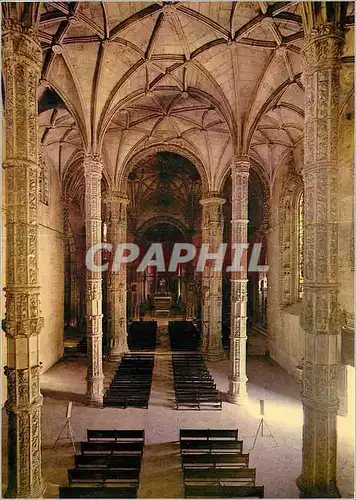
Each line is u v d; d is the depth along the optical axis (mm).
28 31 7980
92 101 14938
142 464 10883
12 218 7836
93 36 13305
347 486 9672
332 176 8062
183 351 25594
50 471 10484
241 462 10016
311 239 8219
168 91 17234
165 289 45531
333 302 8023
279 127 19297
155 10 12633
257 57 14219
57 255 23578
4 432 12359
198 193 38531
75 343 28312
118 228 23672
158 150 23547
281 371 21125
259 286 30906
